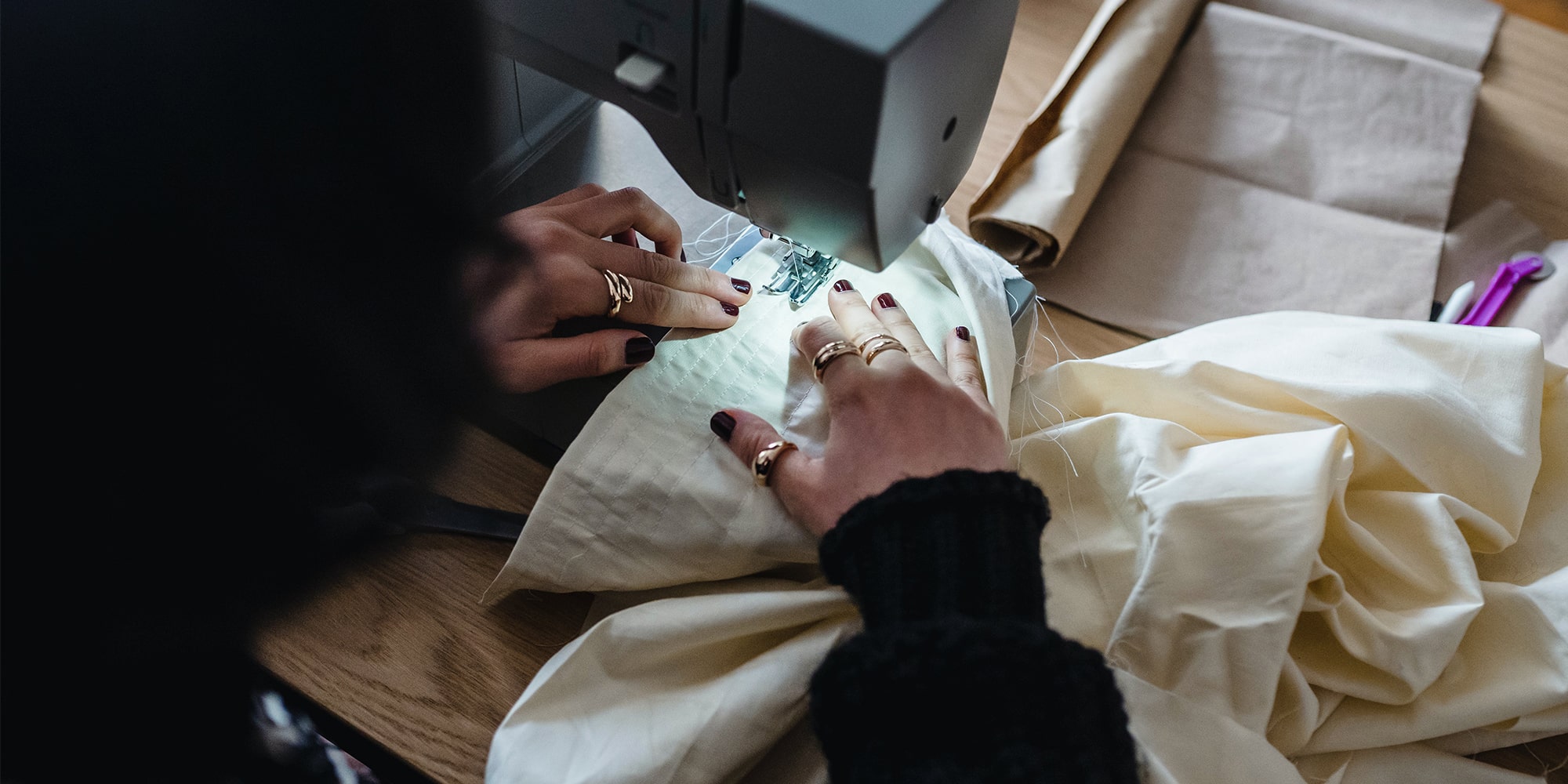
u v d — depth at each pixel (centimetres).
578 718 63
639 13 57
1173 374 76
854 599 56
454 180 29
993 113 109
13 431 24
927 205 65
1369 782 66
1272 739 66
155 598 28
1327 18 114
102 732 31
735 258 82
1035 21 117
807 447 70
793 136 56
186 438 26
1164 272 97
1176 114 106
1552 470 77
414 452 31
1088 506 72
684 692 63
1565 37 113
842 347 68
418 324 29
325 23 24
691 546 67
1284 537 64
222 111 24
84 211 23
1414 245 96
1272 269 96
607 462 69
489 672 70
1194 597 64
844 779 48
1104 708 50
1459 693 66
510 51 65
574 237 72
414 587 73
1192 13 111
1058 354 92
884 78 51
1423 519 70
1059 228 93
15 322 23
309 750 69
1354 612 66
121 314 24
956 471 55
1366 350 78
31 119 22
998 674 46
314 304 26
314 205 25
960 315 77
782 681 61
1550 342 88
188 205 24
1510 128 106
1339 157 102
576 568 69
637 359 71
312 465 28
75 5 22
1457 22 113
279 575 31
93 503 26
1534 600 68
